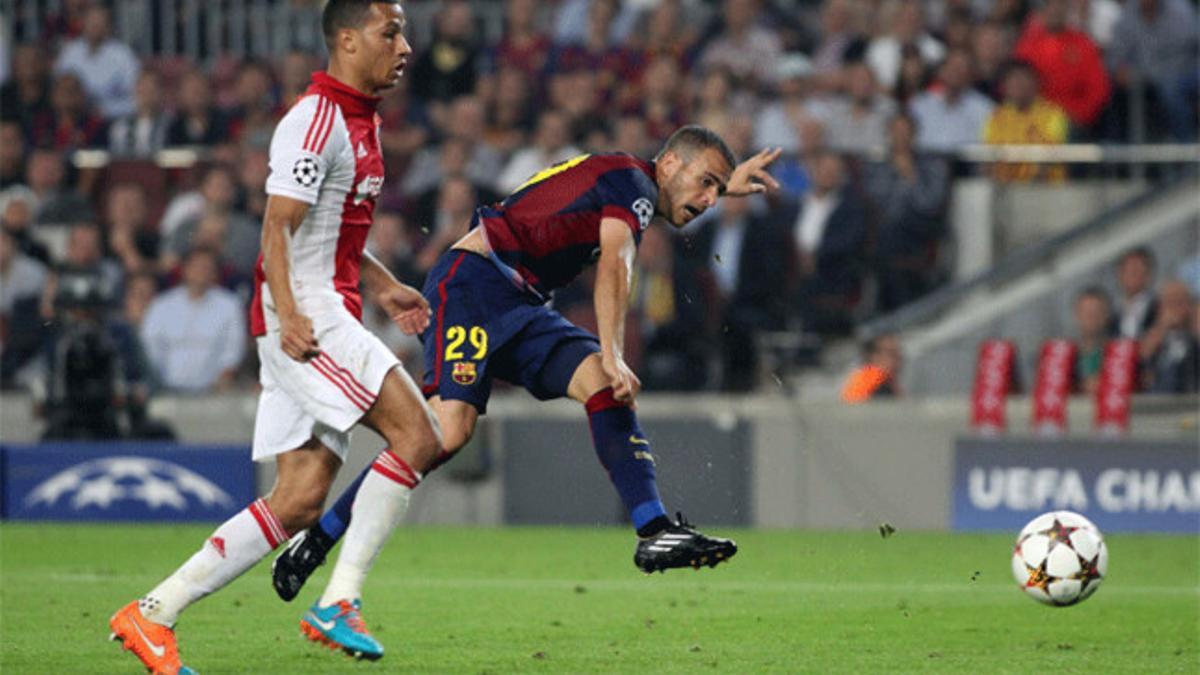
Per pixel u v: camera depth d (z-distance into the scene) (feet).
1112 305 160.66
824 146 174.40
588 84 186.60
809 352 162.71
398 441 68.13
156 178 185.98
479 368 79.05
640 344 163.22
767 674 71.41
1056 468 151.84
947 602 99.55
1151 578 114.73
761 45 196.24
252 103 197.36
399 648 78.59
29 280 175.01
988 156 176.14
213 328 166.40
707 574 115.75
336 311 67.51
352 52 67.26
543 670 71.61
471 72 198.80
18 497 160.56
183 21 208.64
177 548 132.16
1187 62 187.62
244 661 73.41
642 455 74.38
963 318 166.20
